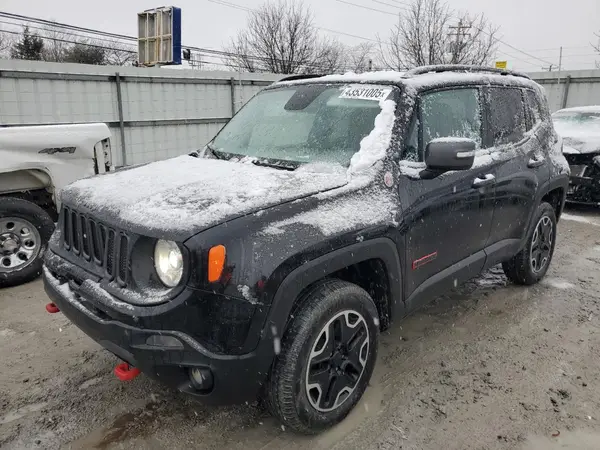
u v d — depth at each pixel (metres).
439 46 30.11
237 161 3.39
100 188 2.88
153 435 2.73
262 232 2.35
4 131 4.61
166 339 2.25
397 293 3.01
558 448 2.65
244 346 2.29
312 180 2.80
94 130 5.15
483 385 3.22
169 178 2.95
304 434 2.73
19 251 4.80
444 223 3.30
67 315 2.69
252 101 4.20
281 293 2.33
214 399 2.36
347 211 2.67
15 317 4.13
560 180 4.77
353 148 3.10
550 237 4.95
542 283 4.99
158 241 2.30
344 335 2.69
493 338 3.85
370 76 3.52
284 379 2.45
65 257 2.85
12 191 4.86
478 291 4.77
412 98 3.22
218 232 2.26
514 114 4.28
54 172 4.89
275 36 37.31
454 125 3.55
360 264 2.95
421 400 3.06
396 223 2.88
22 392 3.09
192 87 13.40
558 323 4.11
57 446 2.63
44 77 10.81
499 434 2.76
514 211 4.11
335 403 2.73
